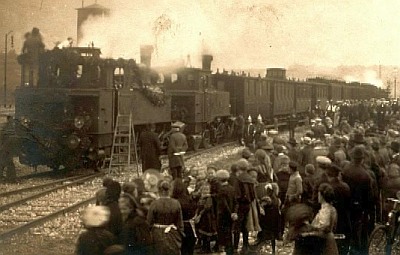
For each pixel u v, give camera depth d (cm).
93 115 1844
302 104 4222
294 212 723
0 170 1653
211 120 2788
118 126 1928
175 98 2592
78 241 568
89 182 1641
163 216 712
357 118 3394
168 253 700
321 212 705
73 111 1850
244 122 2967
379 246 920
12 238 983
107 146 1920
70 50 1916
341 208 815
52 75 1922
